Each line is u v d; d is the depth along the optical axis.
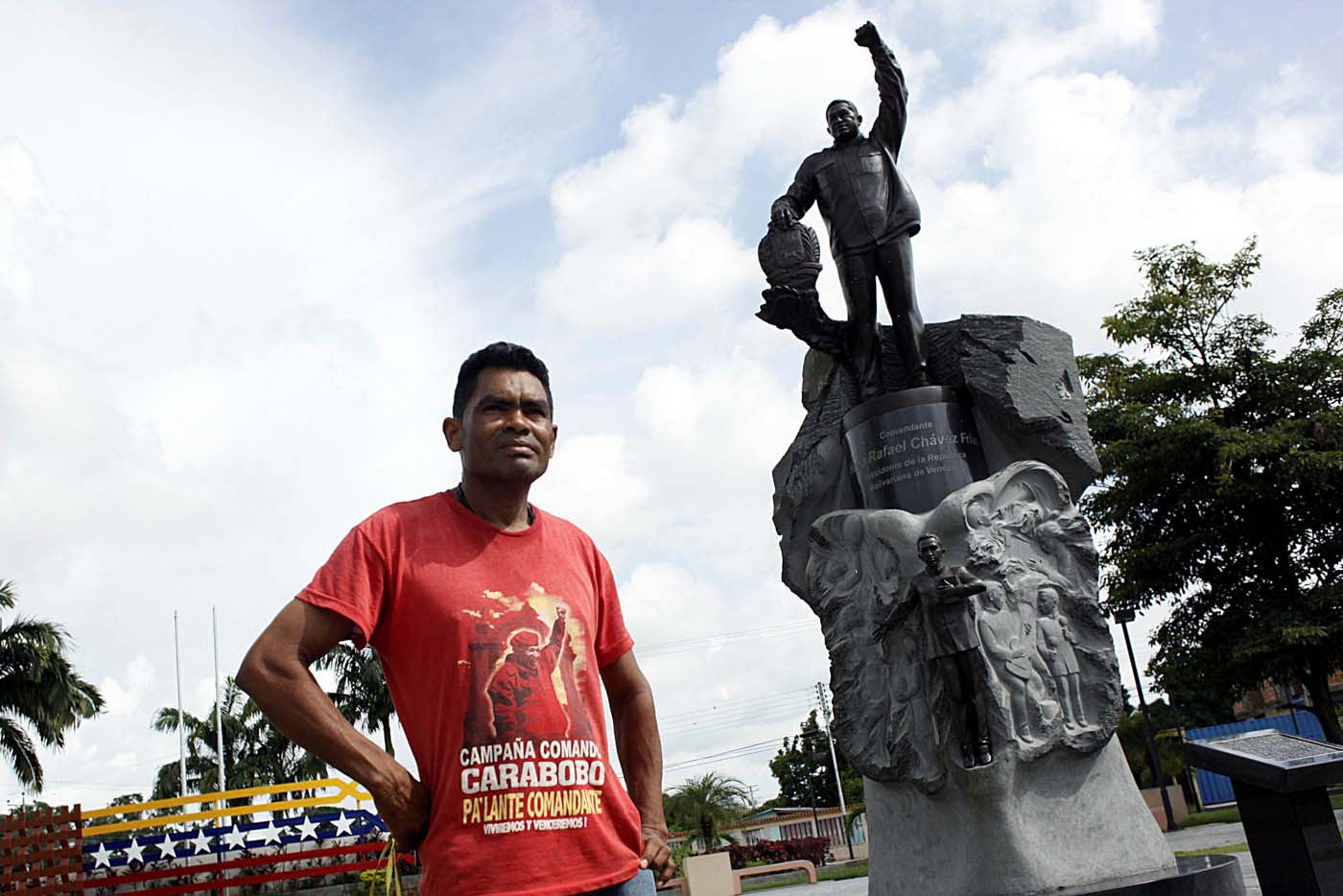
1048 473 7.34
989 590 6.86
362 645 2.56
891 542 7.18
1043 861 6.46
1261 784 5.02
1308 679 20.81
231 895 13.48
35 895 12.89
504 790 2.42
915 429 7.59
